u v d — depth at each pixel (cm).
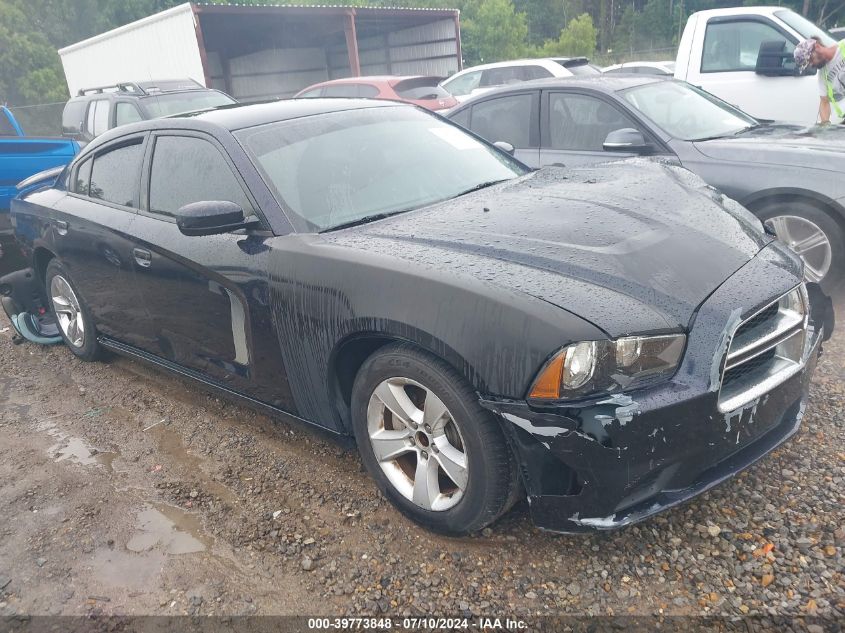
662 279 231
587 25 4512
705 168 469
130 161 383
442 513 253
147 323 374
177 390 418
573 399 209
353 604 235
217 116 349
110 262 381
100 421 389
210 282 315
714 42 745
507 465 230
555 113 555
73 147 612
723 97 734
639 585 229
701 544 244
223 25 2052
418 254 252
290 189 306
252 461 330
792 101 694
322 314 266
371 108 378
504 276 230
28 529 294
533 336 211
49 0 4353
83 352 464
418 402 264
